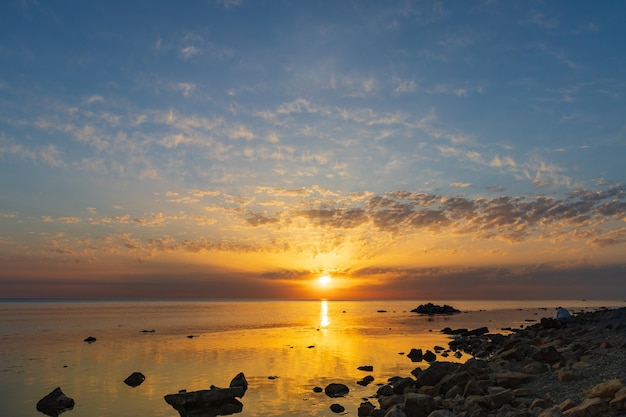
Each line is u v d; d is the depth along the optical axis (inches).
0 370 1465.3
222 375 1365.7
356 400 1035.9
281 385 1203.9
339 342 2260.1
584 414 609.6
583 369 908.6
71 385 1234.0
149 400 1069.8
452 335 2615.7
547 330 1919.3
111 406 1020.5
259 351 1909.4
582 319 2198.6
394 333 2780.5
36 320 4237.2
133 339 2449.6
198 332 2930.6
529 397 804.6
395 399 919.0
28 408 1012.5
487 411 770.8
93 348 2037.4
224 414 943.7
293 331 2994.6
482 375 973.8
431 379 1033.5
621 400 604.4
